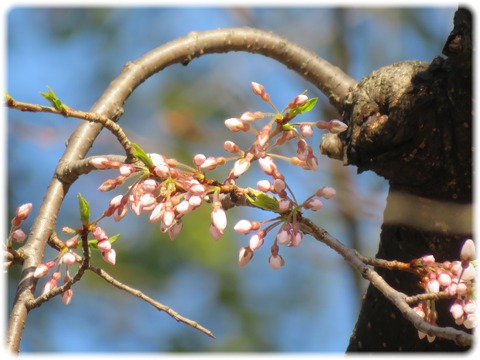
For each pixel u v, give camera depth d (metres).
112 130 1.67
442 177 1.70
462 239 1.70
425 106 1.69
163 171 1.64
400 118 1.69
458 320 1.64
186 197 1.64
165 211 1.64
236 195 1.66
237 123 1.65
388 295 1.63
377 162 1.70
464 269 1.64
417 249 1.71
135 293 1.66
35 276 1.67
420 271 1.65
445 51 1.67
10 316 1.67
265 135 1.65
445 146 1.69
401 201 1.71
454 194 1.70
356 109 1.71
